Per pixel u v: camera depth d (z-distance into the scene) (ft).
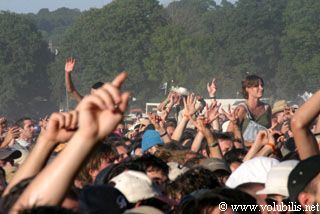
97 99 18.17
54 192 18.63
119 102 18.24
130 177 29.25
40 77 536.01
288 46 444.96
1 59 527.40
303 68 436.35
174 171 37.63
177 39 452.35
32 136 75.31
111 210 24.88
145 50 493.36
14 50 530.68
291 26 449.48
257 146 39.52
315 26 446.60
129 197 28.81
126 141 57.36
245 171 30.66
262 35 453.99
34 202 18.63
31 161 21.33
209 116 50.85
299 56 441.68
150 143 44.65
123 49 491.72
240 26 454.81
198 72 440.04
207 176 31.37
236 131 53.93
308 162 24.86
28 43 536.01
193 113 51.83
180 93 69.05
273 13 460.55
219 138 49.03
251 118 56.03
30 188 18.89
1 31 535.60
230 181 30.83
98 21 506.48
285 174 28.04
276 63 449.06
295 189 24.88
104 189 25.23
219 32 460.55
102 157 36.24
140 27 499.92
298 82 440.86
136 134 67.41
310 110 27.40
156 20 505.66
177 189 31.27
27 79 530.68
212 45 445.78
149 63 460.55
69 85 57.52
